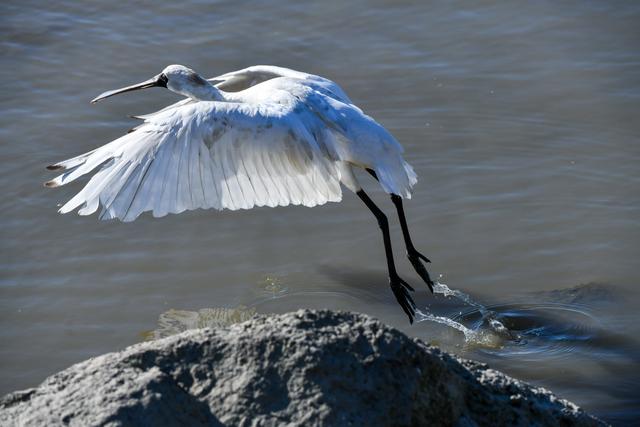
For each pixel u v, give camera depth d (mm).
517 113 16516
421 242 13516
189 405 7047
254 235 13680
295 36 18766
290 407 7031
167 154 8977
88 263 13086
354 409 7035
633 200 14336
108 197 8672
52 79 17516
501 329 11664
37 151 15516
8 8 19750
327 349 7230
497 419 7652
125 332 11648
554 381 10680
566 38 18609
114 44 18562
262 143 9430
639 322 11781
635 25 18938
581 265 13000
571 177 14906
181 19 19359
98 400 6957
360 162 10211
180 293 12422
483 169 15094
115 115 16469
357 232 13742
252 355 7273
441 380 7410
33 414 6895
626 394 10477
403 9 19578
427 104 16766
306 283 12594
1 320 11938
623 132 15984
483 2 19828
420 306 12180
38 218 14023
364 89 17219
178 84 11641
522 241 13500
